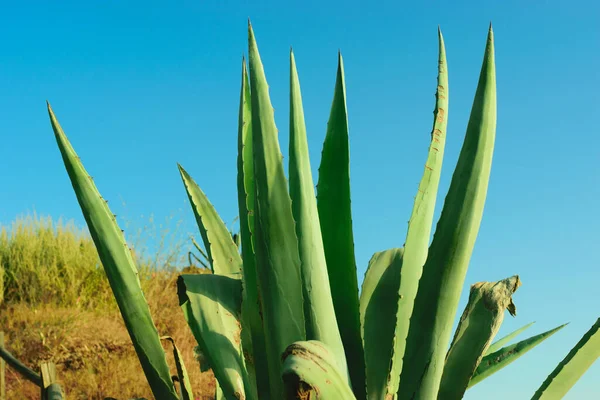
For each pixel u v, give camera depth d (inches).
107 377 225.8
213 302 52.6
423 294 50.9
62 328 259.4
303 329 48.4
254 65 49.3
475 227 49.9
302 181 49.2
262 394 51.9
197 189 65.0
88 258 351.3
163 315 292.5
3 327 267.4
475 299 56.7
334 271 52.8
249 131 54.2
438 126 53.4
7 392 216.4
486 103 48.9
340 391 39.5
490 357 64.7
